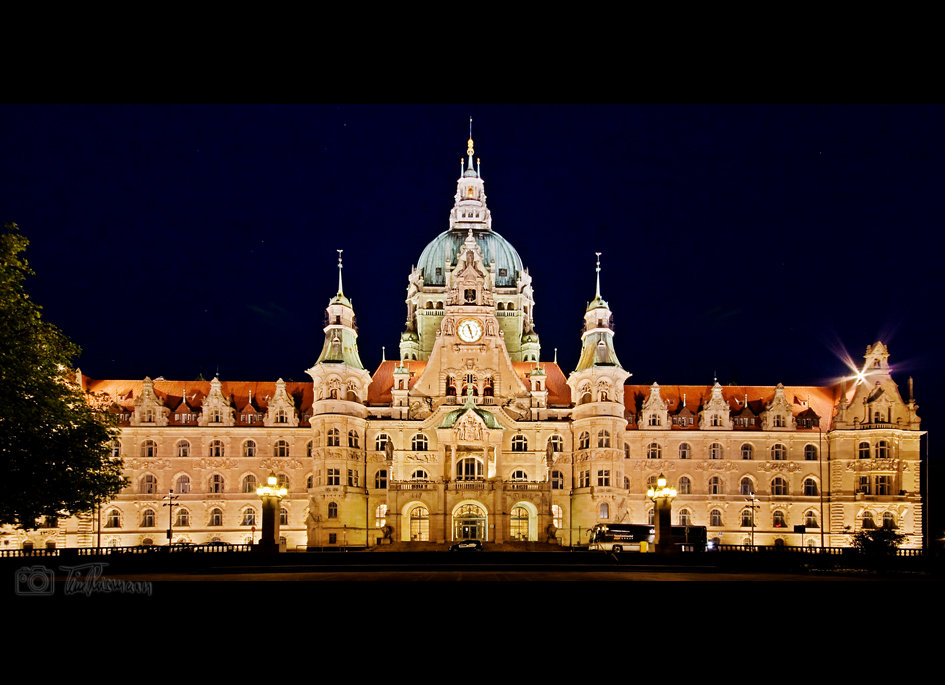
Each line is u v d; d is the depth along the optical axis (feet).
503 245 513.86
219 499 425.69
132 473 424.87
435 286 499.51
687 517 429.38
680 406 450.30
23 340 189.26
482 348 428.15
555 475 419.95
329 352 416.46
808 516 432.25
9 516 191.42
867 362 442.09
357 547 377.50
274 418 434.71
